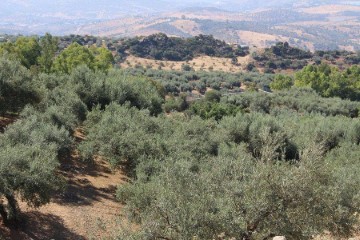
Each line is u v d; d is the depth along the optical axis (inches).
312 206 365.1
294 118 1646.2
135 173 755.4
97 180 767.7
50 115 836.0
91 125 934.4
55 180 535.2
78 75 1254.3
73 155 865.5
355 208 460.8
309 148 405.7
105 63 1941.4
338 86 2994.6
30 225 528.1
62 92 1048.8
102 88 1210.0
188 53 5585.6
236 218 341.4
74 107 986.7
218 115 1679.4
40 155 542.9
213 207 355.9
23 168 488.1
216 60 5423.2
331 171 390.3
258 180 369.4
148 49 5354.3
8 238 486.6
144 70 3745.1
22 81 911.7
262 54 5541.3
